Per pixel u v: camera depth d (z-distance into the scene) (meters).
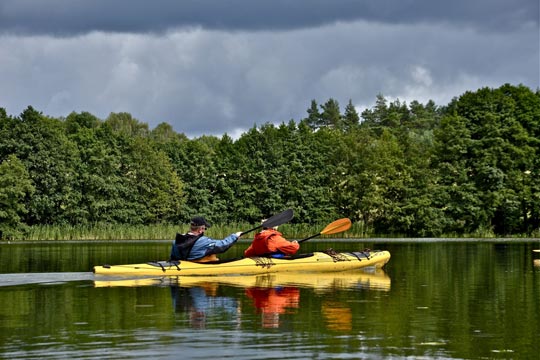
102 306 13.27
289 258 20.06
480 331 11.01
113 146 57.66
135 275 18.11
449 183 57.25
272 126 60.91
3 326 11.30
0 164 53.94
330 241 47.91
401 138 61.91
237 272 19.00
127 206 56.34
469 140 57.59
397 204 57.12
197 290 15.65
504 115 58.47
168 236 52.41
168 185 57.12
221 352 9.55
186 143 65.44
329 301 14.05
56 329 11.05
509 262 25.39
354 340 10.29
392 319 12.00
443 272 20.73
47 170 54.34
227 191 57.94
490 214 56.53
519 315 12.48
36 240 49.41
